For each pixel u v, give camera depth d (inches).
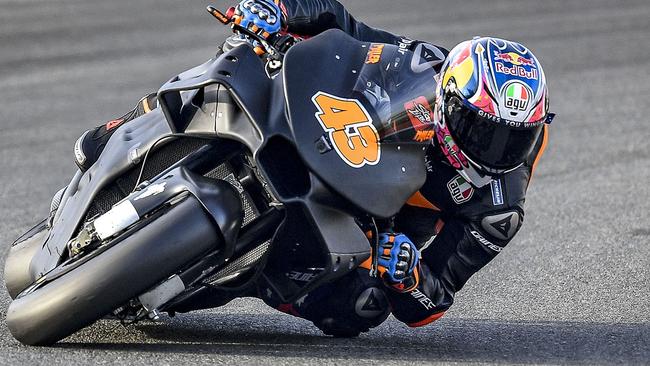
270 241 535.8
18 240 670.5
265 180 522.0
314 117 535.2
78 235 541.6
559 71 1996.8
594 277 815.7
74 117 1549.0
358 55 580.1
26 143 1373.0
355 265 537.6
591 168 1261.1
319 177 523.8
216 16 627.8
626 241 933.8
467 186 595.5
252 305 729.0
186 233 512.1
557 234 965.2
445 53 618.8
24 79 1889.8
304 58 554.9
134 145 577.9
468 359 582.9
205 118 546.3
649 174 1224.2
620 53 2197.3
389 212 540.4
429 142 577.0
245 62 545.6
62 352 550.3
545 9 2893.7
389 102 563.2
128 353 557.3
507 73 566.9
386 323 687.7
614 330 664.4
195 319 679.1
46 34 2438.5
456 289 628.1
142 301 522.0
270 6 613.9
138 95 1727.4
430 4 2962.6
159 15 2797.7
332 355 577.3
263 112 533.0
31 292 540.7
